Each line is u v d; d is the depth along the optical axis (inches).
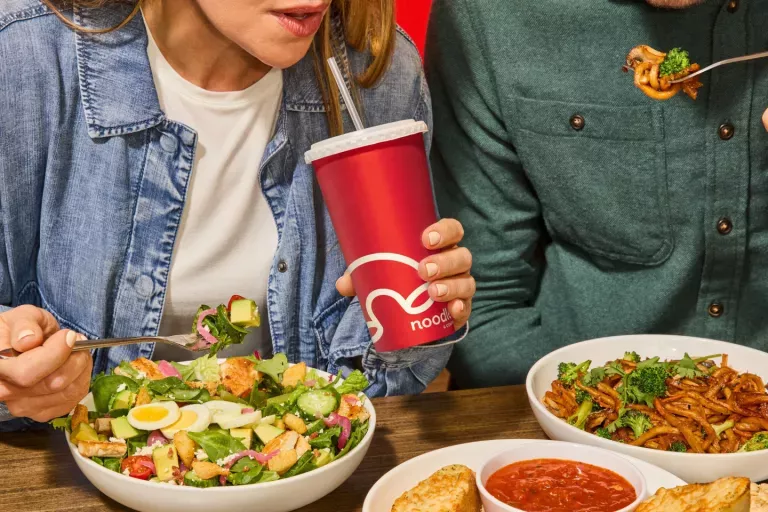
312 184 39.6
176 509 29.5
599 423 34.9
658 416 34.5
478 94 44.3
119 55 36.2
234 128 38.0
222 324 33.5
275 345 39.6
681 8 40.9
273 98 38.3
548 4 42.3
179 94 37.1
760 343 44.4
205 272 38.5
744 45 41.3
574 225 44.3
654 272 43.8
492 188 45.4
